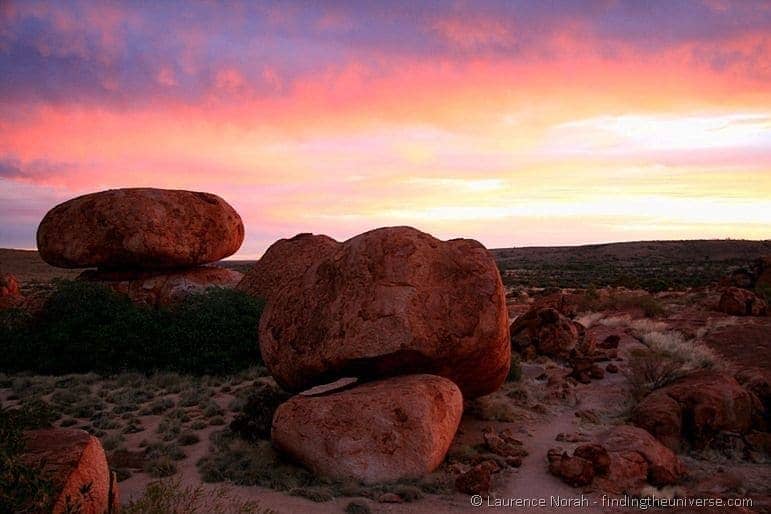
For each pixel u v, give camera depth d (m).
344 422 9.35
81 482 6.00
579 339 19.20
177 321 18.20
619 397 14.28
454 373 11.31
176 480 9.10
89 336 17.77
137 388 15.34
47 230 21.62
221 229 23.08
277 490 8.73
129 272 22.73
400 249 11.37
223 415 12.77
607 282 62.78
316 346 11.22
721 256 112.50
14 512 5.16
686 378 12.87
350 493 8.54
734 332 23.17
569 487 9.02
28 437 6.78
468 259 11.59
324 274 12.12
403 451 9.12
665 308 32.28
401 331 10.51
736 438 10.95
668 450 10.08
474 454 10.22
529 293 46.47
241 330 17.59
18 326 18.72
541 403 14.06
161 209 21.73
